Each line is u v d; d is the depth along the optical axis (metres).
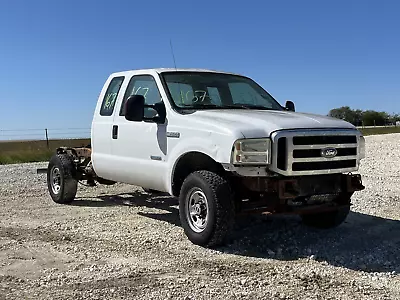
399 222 7.54
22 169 16.16
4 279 4.97
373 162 16.28
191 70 7.54
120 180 7.77
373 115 72.06
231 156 5.61
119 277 5.00
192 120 6.27
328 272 5.20
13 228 7.24
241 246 6.15
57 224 7.48
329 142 5.96
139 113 6.74
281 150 5.69
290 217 7.84
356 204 8.93
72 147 9.43
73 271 5.23
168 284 4.79
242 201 6.14
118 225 7.38
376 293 4.59
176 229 7.07
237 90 7.58
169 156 6.57
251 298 4.45
